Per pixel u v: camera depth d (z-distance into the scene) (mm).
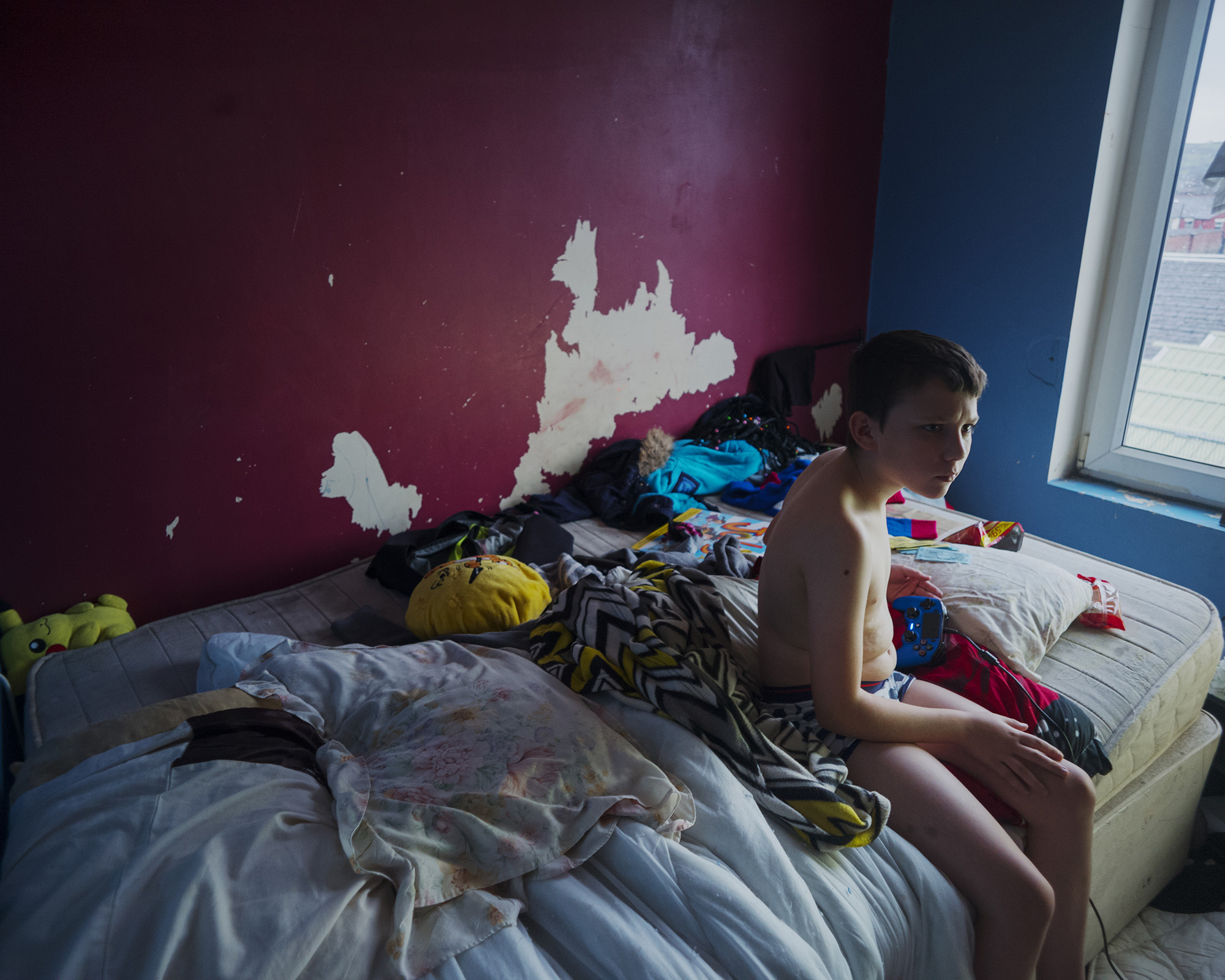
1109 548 2736
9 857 994
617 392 2740
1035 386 2846
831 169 3045
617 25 2357
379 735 1262
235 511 2072
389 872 972
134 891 884
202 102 1783
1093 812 1193
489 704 1259
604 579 1657
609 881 1036
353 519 2277
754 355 3104
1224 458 2539
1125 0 2350
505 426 2500
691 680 1253
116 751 1132
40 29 1583
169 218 1804
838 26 2857
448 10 2053
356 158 2014
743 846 1078
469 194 2225
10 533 1783
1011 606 1634
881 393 1132
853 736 1188
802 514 1205
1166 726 1655
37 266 1683
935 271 3086
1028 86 2643
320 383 2113
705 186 2725
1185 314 2549
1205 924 1717
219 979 810
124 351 1819
